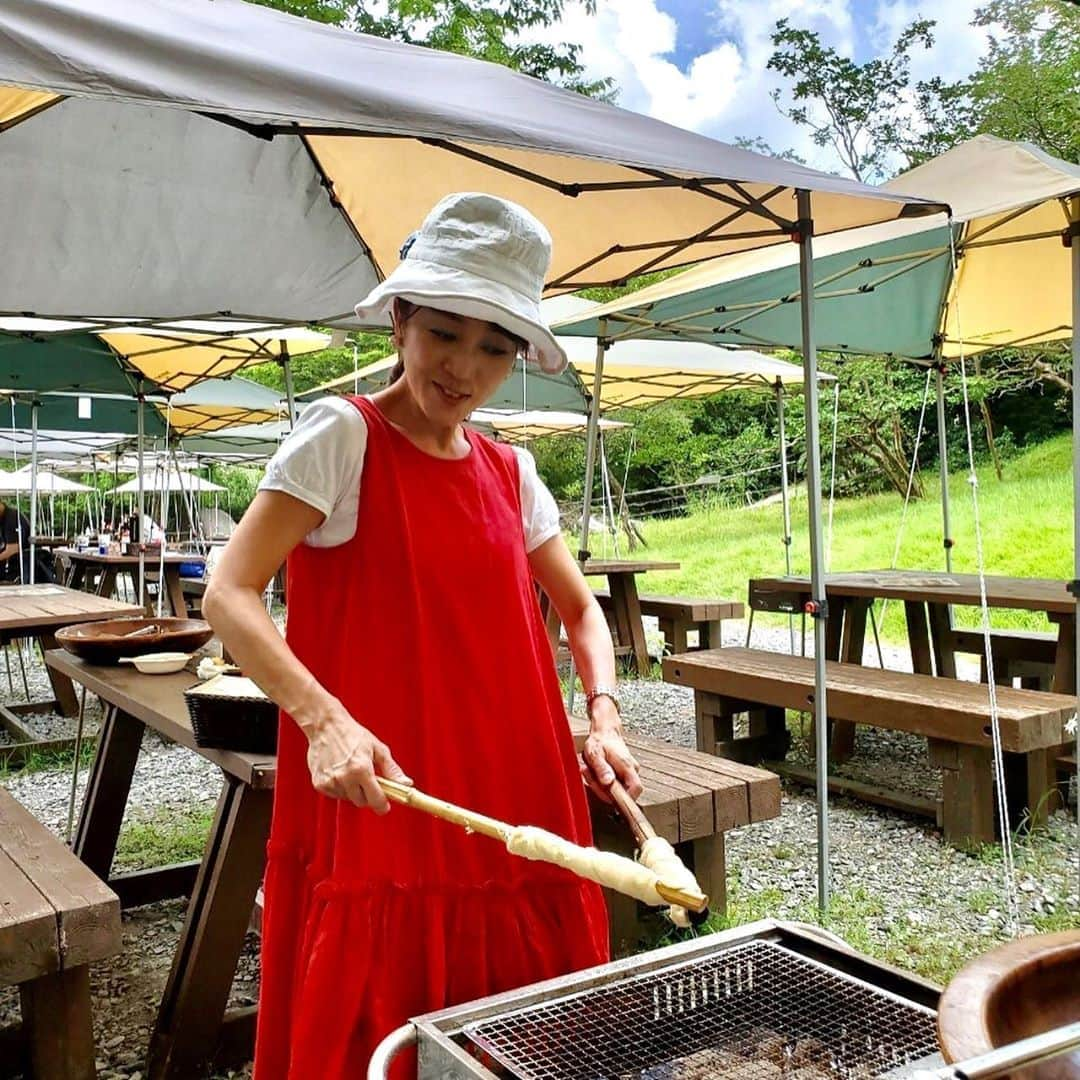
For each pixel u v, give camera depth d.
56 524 20.52
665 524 16.94
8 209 3.71
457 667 1.29
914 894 3.44
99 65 1.31
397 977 1.21
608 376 8.23
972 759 3.84
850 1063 0.95
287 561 1.35
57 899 1.90
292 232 4.15
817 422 3.09
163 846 3.82
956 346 6.84
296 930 1.30
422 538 1.28
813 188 2.51
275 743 2.20
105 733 3.22
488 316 1.20
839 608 6.07
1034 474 12.91
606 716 1.52
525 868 1.31
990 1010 0.82
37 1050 1.90
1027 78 13.65
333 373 16.67
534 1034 0.98
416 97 1.73
